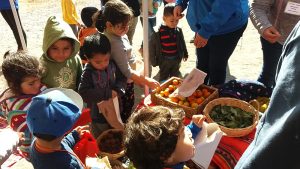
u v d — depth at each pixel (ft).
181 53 13.24
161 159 4.97
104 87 8.48
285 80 3.00
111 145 8.52
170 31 12.81
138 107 9.64
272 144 2.84
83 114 7.34
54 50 8.00
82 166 6.28
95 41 8.01
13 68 6.91
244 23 9.75
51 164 5.71
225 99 9.14
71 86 8.70
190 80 9.37
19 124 7.26
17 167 9.70
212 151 6.94
